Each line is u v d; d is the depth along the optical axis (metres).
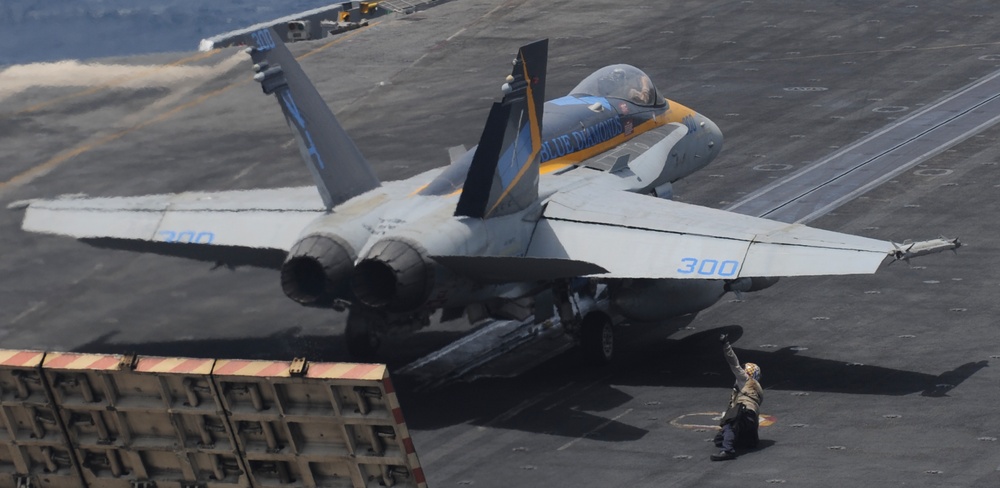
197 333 100.06
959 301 95.19
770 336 91.81
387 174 138.62
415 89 171.38
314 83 176.88
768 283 94.06
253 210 92.62
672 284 89.69
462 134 150.38
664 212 86.75
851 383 81.31
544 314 87.69
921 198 120.62
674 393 82.19
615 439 74.94
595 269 76.19
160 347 97.38
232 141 153.38
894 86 158.38
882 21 187.88
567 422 78.38
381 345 95.25
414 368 90.31
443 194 86.75
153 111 163.38
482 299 83.62
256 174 142.12
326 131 87.81
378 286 80.88
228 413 48.41
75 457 52.00
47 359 50.19
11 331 102.38
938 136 139.00
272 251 90.38
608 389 83.94
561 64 175.88
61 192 137.88
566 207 88.94
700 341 92.12
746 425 71.12
